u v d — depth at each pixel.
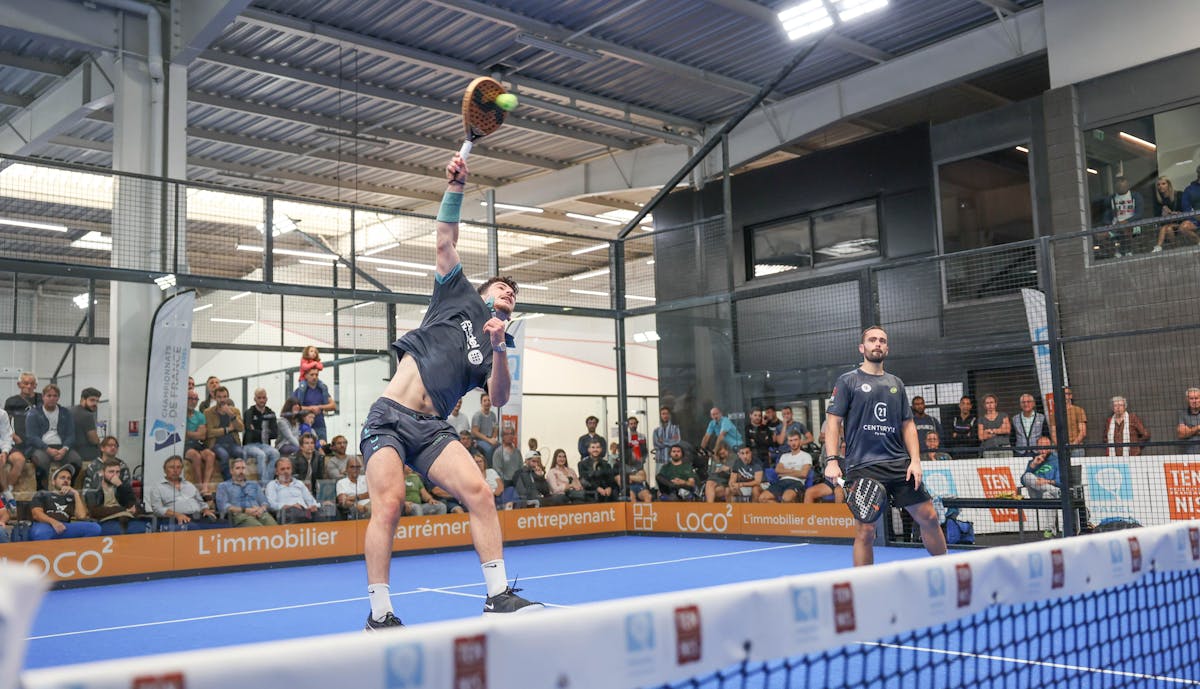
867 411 5.71
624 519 13.30
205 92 15.03
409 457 3.67
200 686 1.01
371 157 18.25
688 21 12.87
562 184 18.83
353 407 11.20
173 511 9.77
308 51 13.53
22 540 8.91
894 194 13.84
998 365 10.25
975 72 13.12
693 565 9.26
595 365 14.16
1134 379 10.60
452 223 3.82
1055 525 9.20
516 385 12.43
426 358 3.71
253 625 6.45
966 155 12.97
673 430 12.99
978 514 9.72
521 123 16.34
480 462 12.04
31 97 14.40
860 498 5.66
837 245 14.60
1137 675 3.49
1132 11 11.25
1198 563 2.52
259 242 10.76
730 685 3.46
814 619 1.60
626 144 17.78
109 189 10.73
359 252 11.52
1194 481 8.24
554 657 1.28
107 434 9.75
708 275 12.88
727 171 12.72
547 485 12.60
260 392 10.59
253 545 10.19
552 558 10.29
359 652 1.12
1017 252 12.23
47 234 10.58
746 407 12.18
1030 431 9.66
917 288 13.23
